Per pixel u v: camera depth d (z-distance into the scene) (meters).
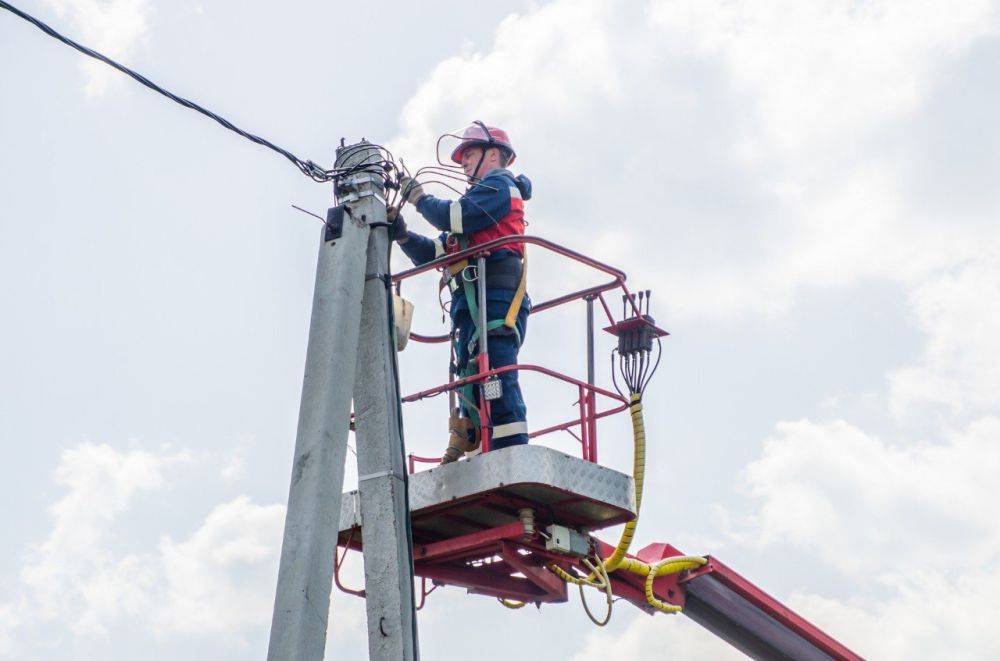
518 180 11.24
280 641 7.98
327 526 8.41
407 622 9.16
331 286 9.26
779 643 16.31
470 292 10.81
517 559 11.10
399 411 9.62
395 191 10.03
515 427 10.71
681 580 15.20
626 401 11.37
